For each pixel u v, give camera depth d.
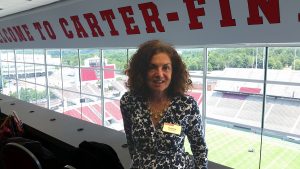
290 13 3.40
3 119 2.32
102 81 9.23
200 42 4.59
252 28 3.86
